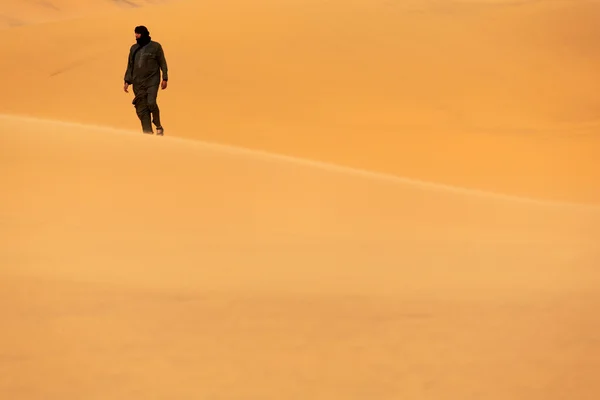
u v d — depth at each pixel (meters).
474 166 110.00
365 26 171.62
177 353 12.21
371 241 21.72
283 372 11.80
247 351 12.48
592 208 33.38
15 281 15.05
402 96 145.38
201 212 22.66
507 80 153.25
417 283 17.45
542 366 12.62
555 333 14.38
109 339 12.52
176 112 138.00
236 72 155.00
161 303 14.45
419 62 158.38
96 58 164.25
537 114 141.12
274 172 30.39
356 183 31.00
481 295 16.84
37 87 154.00
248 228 21.61
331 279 17.19
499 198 33.72
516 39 168.00
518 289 17.59
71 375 11.11
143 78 50.16
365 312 15.00
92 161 27.81
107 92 151.25
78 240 18.42
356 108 140.25
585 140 126.12
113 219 20.73
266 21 176.00
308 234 21.75
